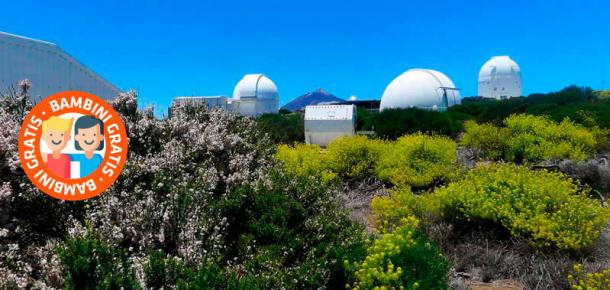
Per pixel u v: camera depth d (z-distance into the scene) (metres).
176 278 3.06
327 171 10.63
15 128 4.34
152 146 5.25
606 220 5.86
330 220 4.48
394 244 3.91
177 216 3.79
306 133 27.36
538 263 5.27
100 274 2.86
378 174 10.47
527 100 35.28
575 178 10.25
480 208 6.07
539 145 13.15
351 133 26.69
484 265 5.41
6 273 2.94
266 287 3.26
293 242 3.96
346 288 3.85
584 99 33.62
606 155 14.08
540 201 6.09
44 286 2.88
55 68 14.73
